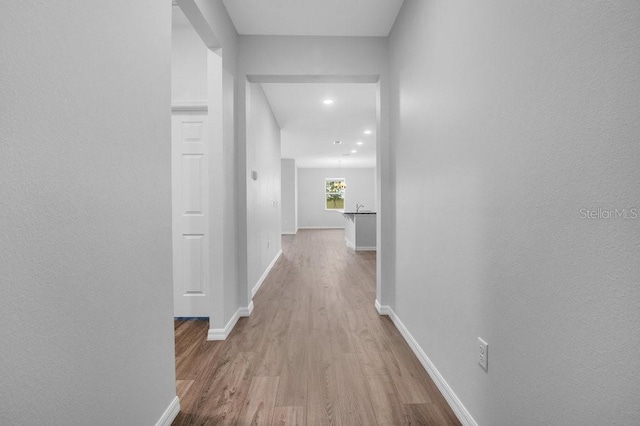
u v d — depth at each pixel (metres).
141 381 1.32
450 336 1.69
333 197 13.92
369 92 4.63
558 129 0.93
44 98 0.84
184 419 1.60
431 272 1.97
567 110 0.89
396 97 2.78
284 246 8.29
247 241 3.09
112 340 1.12
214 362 2.18
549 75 0.96
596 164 0.80
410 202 2.39
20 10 0.77
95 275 1.03
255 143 4.04
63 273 0.90
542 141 1.00
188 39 2.99
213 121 2.58
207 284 3.07
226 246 2.66
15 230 0.76
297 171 13.52
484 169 1.34
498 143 1.24
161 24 1.49
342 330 2.73
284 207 11.72
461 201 1.56
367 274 4.94
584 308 0.85
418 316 2.22
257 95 4.16
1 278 0.73
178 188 3.04
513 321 1.16
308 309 3.29
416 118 2.24
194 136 3.02
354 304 3.45
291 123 6.32
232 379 1.97
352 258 6.44
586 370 0.84
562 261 0.92
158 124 1.46
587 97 0.83
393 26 2.86
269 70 3.04
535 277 1.03
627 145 0.72
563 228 0.91
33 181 0.81
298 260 6.21
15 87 0.76
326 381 1.94
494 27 1.26
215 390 1.85
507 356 1.19
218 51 2.56
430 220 1.97
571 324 0.89
